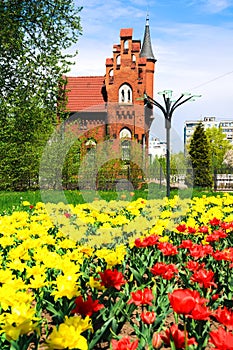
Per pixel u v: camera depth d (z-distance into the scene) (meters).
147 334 2.80
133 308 3.55
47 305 3.63
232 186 32.91
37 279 3.35
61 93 25.09
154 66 44.84
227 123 161.38
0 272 3.25
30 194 18.62
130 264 5.27
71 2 24.28
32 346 3.39
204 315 2.32
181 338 2.16
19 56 23.39
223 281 4.71
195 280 3.53
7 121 21.97
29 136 22.64
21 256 4.13
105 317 3.37
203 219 7.94
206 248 4.89
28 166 22.61
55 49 24.02
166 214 7.80
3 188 22.39
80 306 2.86
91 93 40.97
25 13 23.84
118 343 2.14
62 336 2.06
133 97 38.91
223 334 2.03
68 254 4.38
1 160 21.69
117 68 38.97
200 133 42.16
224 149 80.88
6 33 22.47
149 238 5.13
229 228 6.49
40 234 5.61
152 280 4.21
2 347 2.74
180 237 7.04
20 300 2.78
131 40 38.88
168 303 3.62
